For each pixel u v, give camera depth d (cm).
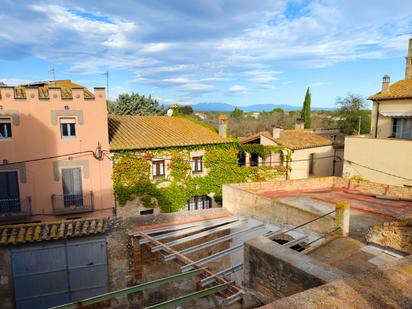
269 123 6069
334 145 3219
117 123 2520
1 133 1920
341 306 310
